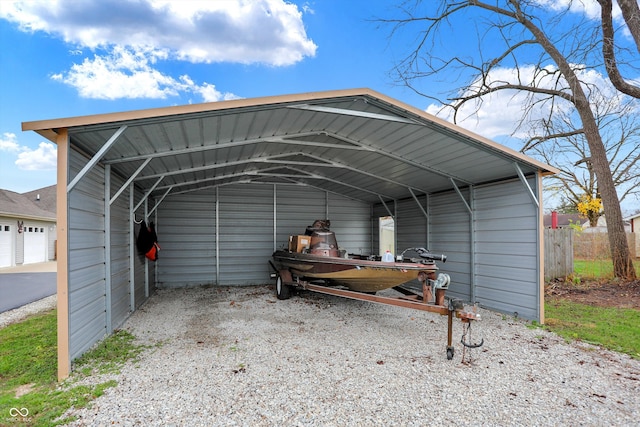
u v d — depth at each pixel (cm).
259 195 962
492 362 371
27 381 322
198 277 906
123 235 556
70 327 341
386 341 446
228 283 926
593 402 284
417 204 855
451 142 504
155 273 871
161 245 885
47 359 378
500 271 596
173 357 385
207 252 915
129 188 593
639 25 753
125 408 271
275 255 833
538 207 526
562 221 2634
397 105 429
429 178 694
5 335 479
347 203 1055
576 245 1016
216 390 303
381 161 655
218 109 371
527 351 405
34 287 943
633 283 790
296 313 613
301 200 1002
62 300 327
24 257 1556
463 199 658
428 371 347
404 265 474
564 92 938
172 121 368
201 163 619
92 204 411
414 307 424
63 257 328
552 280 873
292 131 512
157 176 596
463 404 280
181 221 901
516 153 496
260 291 844
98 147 395
